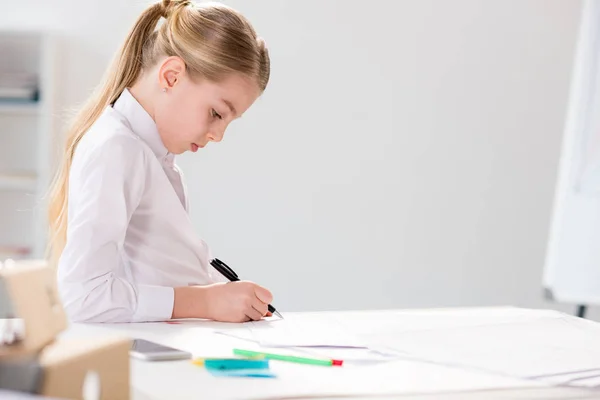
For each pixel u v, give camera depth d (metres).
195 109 1.23
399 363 0.82
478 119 2.97
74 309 1.05
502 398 0.71
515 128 3.00
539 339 0.96
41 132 2.64
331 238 2.93
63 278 1.07
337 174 2.91
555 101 3.01
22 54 2.79
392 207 2.95
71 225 1.10
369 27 2.89
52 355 0.52
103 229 1.09
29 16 2.76
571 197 2.54
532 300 3.05
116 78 1.27
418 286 2.98
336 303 2.94
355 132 2.91
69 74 2.77
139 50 1.28
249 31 1.25
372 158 2.93
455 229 2.99
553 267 2.57
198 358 0.78
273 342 0.90
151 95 1.24
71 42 2.77
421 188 2.96
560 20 2.99
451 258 2.99
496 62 2.97
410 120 2.94
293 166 2.89
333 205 2.92
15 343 0.54
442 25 2.93
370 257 2.95
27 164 2.84
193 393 0.66
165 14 1.29
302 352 0.86
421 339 0.94
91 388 0.60
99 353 0.54
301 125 2.88
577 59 2.61
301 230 2.91
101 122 1.21
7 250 2.69
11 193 2.82
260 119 2.86
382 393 0.70
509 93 2.98
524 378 0.78
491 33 2.96
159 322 1.05
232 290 1.08
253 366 0.76
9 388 0.50
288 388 0.69
